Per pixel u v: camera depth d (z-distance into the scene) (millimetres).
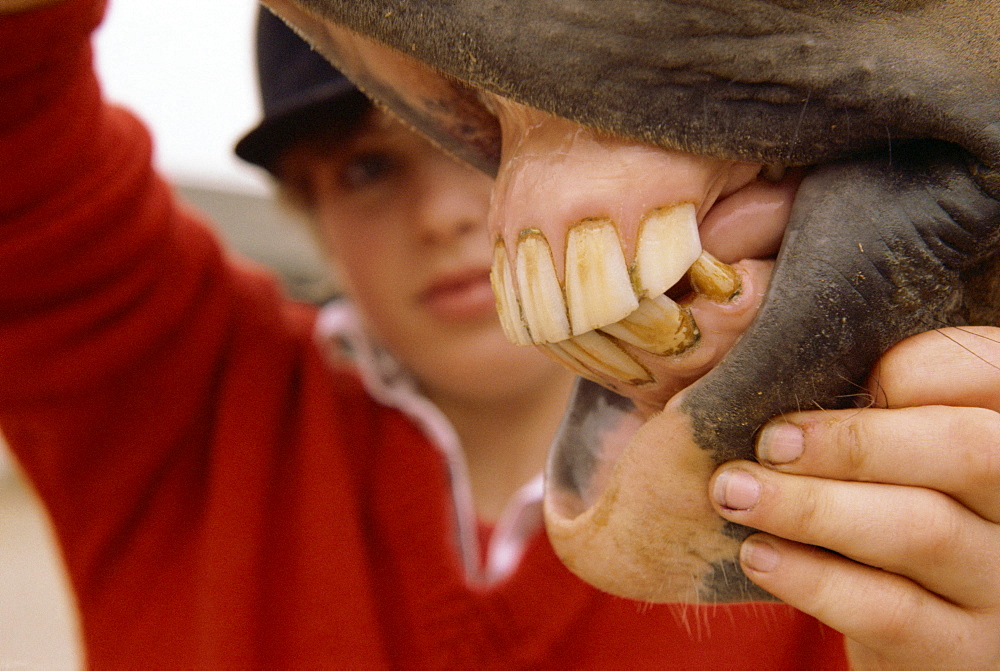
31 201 886
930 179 417
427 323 1124
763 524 471
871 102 406
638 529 481
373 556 1158
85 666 1197
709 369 456
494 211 482
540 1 395
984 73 407
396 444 1191
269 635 1091
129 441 1127
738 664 981
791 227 425
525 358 1159
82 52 889
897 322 433
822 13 405
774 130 412
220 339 1180
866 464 474
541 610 1048
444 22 395
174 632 1140
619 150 429
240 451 1148
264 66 1134
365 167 1099
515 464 1282
